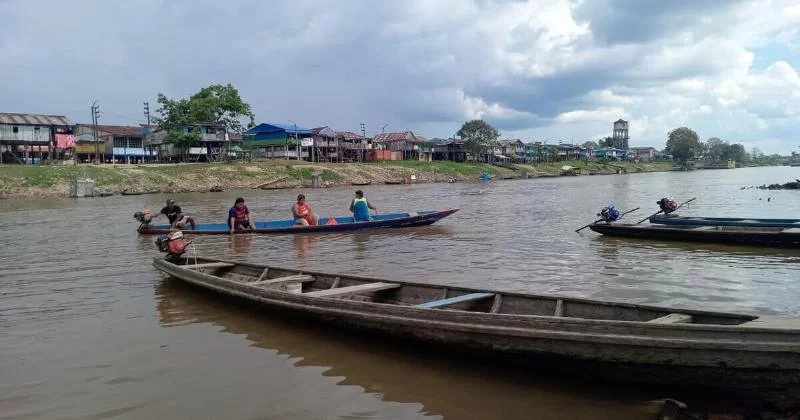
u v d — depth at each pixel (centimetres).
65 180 4766
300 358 686
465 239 1772
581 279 1116
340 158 8738
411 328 665
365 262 1367
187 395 579
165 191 5072
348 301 726
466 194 4625
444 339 643
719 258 1347
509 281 1107
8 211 3177
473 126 10594
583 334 538
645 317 629
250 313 892
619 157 16125
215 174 5784
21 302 980
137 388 598
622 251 1474
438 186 6431
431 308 660
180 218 2022
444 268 1266
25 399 573
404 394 576
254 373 638
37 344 745
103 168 5316
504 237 1806
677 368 505
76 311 915
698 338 490
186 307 937
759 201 3272
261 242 1753
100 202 3847
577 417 518
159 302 974
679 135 15025
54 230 2173
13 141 5762
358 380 615
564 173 11300
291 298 797
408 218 2089
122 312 908
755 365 470
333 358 684
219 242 1761
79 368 657
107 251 1591
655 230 1664
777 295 960
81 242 1798
